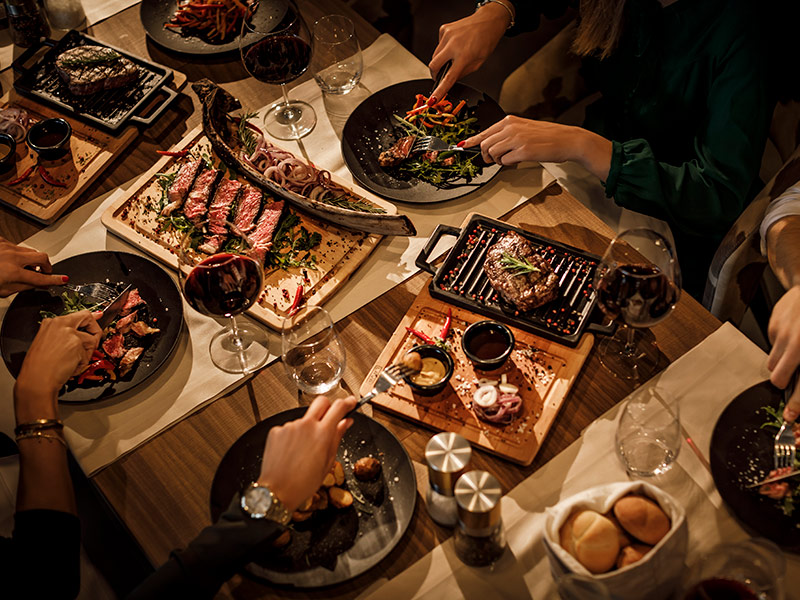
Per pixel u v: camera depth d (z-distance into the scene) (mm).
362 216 1978
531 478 1621
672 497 1461
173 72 2520
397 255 2068
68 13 2730
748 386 1707
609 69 2729
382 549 1514
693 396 1706
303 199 2027
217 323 1958
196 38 2660
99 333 1880
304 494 1478
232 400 1802
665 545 1299
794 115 2480
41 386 1734
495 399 1659
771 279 2787
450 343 1831
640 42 2439
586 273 1908
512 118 2223
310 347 1834
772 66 2291
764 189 2311
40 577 1583
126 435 1762
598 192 2322
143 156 2361
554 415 1684
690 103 2469
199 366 1872
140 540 1595
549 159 2193
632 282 1529
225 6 2602
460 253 1977
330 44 2340
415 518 1567
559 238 2041
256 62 2186
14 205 2229
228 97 2303
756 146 2244
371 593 1478
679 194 2188
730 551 1307
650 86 2523
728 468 1561
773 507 1495
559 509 1404
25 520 1606
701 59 2354
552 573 1464
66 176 2283
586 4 2523
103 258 2070
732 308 2531
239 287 1695
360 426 1689
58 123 2291
